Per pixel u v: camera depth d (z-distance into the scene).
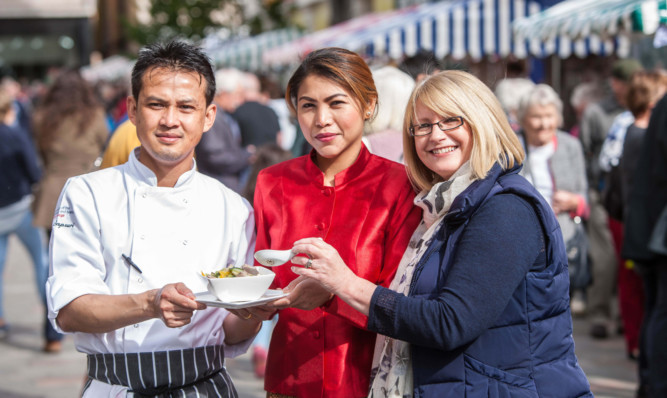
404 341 2.20
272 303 2.21
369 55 8.68
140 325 2.23
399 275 2.36
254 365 5.36
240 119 7.56
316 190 2.48
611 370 5.42
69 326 2.18
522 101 4.81
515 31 7.70
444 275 2.22
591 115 6.46
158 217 2.28
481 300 2.10
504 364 2.18
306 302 2.25
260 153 4.74
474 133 2.25
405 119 2.39
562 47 8.56
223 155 5.80
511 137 2.30
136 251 2.24
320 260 2.16
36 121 5.86
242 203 2.48
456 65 3.14
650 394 4.02
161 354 2.24
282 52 12.04
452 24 8.53
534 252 2.17
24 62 27.20
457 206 2.20
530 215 2.20
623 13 5.75
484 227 2.16
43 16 25.36
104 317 2.11
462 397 2.18
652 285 4.62
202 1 15.59
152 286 2.25
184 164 2.34
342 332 2.40
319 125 2.36
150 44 2.29
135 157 2.31
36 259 6.53
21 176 6.39
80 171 5.83
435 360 2.21
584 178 4.87
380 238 2.41
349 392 2.38
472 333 2.11
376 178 2.47
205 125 2.39
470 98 2.27
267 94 9.38
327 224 2.43
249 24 15.92
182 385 2.28
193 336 2.28
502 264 2.12
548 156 4.79
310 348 2.41
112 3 29.03
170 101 2.22
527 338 2.19
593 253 6.34
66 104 5.81
